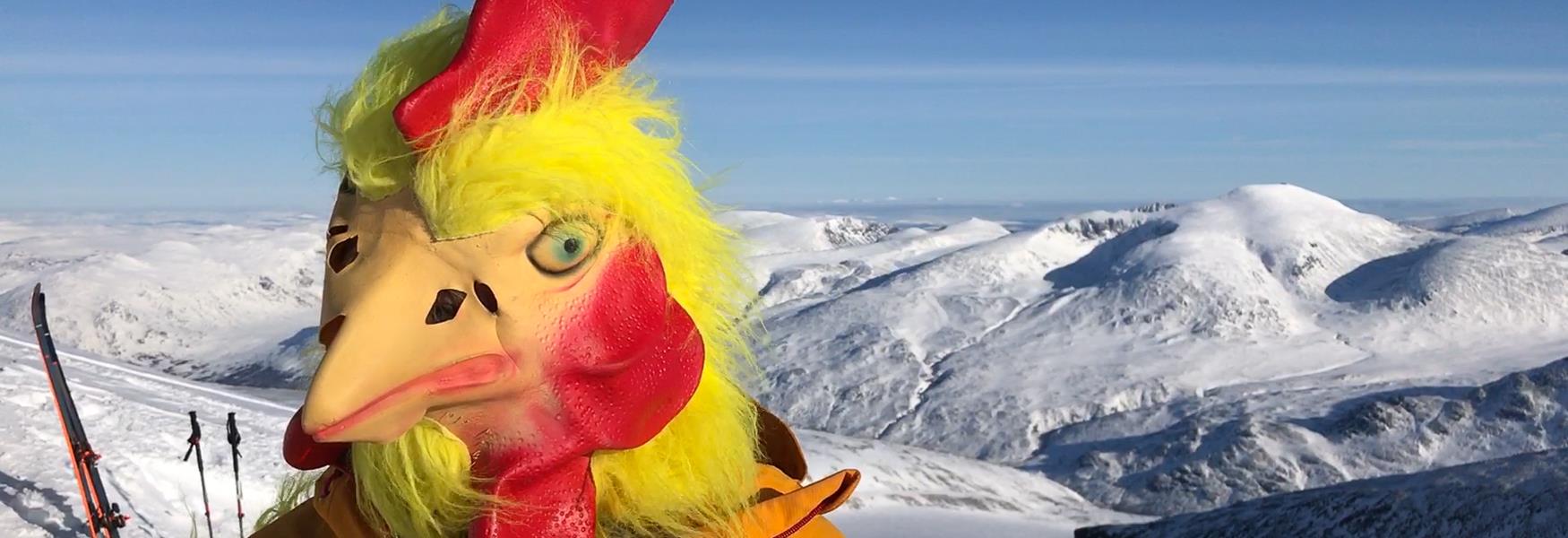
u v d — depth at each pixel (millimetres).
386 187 1098
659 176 1164
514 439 1091
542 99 1104
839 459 67250
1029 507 69688
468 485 1092
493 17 1081
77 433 6484
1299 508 31703
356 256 1107
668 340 1128
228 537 11484
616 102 1161
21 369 17219
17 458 11992
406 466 1101
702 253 1229
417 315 1050
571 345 1073
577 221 1078
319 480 1324
